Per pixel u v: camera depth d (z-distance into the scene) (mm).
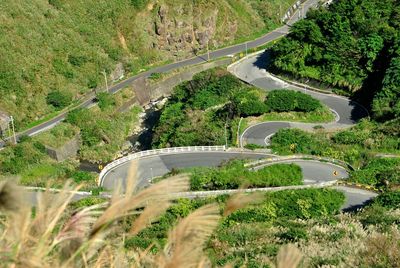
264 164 42125
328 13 63594
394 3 66500
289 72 63969
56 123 56938
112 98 62469
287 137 47344
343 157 42406
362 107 56531
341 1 66312
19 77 59344
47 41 64875
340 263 15195
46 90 60719
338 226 21688
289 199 29109
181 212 26562
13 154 49938
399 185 33375
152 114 64188
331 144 45469
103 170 44469
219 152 46750
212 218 3648
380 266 14375
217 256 16922
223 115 52938
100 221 3580
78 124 56375
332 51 60625
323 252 16750
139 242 16266
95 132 56062
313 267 15547
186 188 3846
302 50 62844
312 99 53844
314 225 23188
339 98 58812
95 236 3570
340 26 61469
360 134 46375
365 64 58688
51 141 53156
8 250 3270
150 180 42312
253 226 22609
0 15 63312
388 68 53656
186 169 42500
